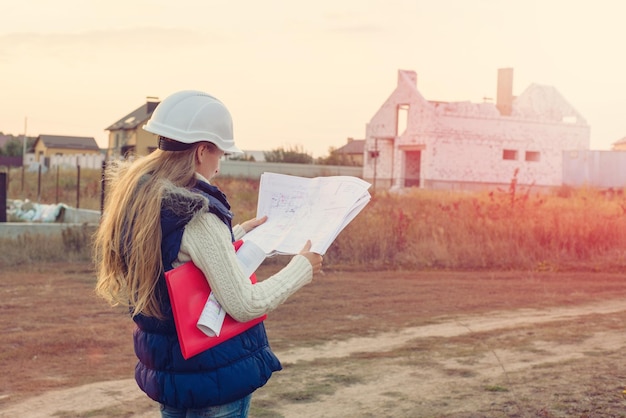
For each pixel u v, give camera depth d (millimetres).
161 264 2232
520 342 7258
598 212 16594
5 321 8320
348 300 9773
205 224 2221
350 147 98500
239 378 2279
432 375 6000
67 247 13609
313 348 7074
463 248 13797
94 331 7832
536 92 60094
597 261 14008
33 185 34312
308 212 2596
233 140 2438
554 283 11562
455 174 54438
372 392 5539
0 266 12523
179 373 2264
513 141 56188
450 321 8430
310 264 2377
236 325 2289
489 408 5051
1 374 6199
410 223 15062
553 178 57938
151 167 2328
